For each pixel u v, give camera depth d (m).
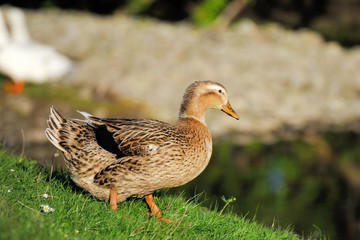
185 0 34.56
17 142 13.60
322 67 24.41
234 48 25.12
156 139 6.04
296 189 12.77
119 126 6.24
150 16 35.34
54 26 25.88
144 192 6.26
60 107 16.09
